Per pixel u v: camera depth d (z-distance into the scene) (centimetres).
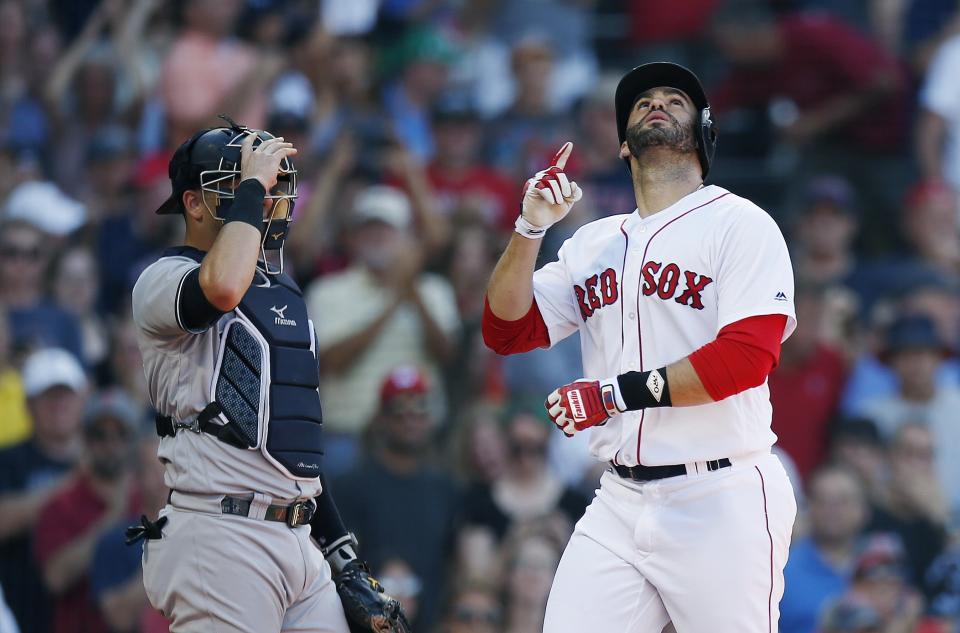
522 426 2822
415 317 3056
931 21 3978
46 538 2555
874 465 2953
